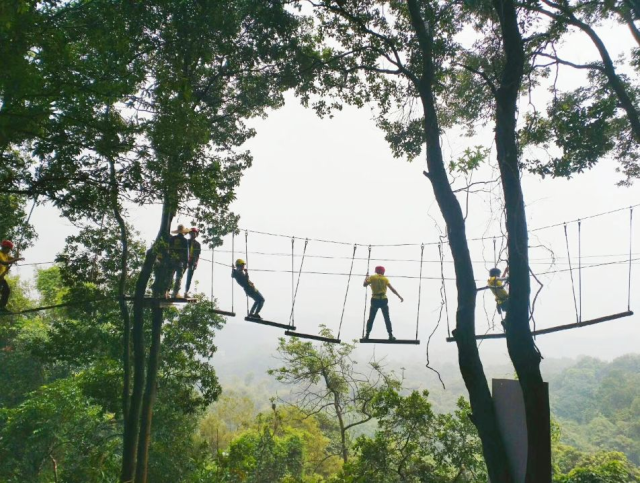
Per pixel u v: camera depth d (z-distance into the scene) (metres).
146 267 13.73
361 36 11.54
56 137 8.06
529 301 6.46
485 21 11.16
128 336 15.79
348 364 23.39
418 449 15.91
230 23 11.66
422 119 12.55
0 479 18.48
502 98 7.35
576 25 10.48
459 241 7.51
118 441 20.62
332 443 31.56
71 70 8.01
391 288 11.37
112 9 9.60
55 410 19.80
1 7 6.22
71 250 16.05
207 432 38.00
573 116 9.88
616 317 9.52
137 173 8.92
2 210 13.66
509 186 6.90
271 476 25.52
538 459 5.73
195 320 19.42
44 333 27.67
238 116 16.42
